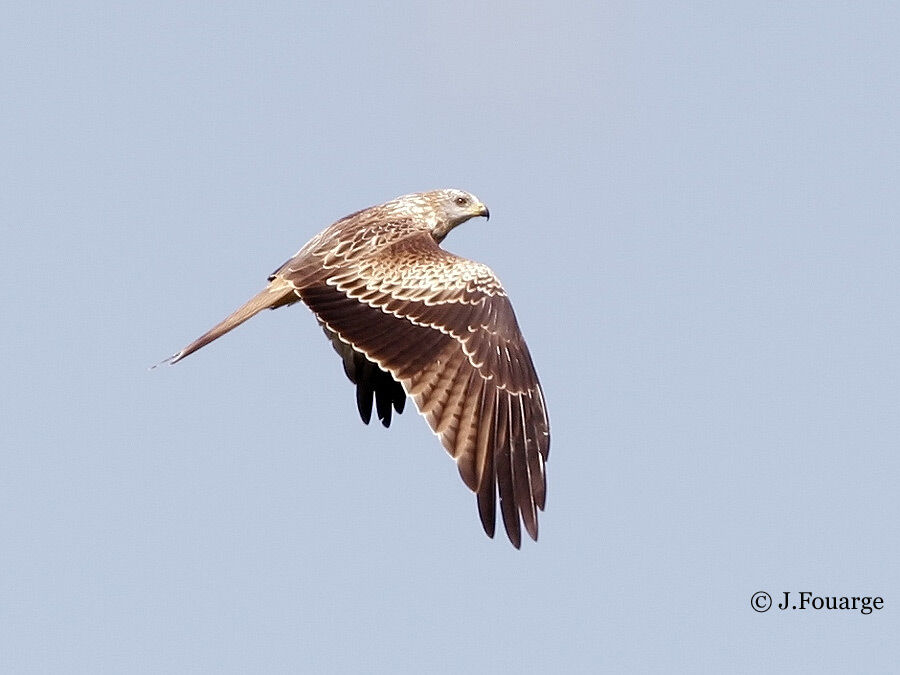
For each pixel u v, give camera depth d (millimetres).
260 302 15430
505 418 14414
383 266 15273
